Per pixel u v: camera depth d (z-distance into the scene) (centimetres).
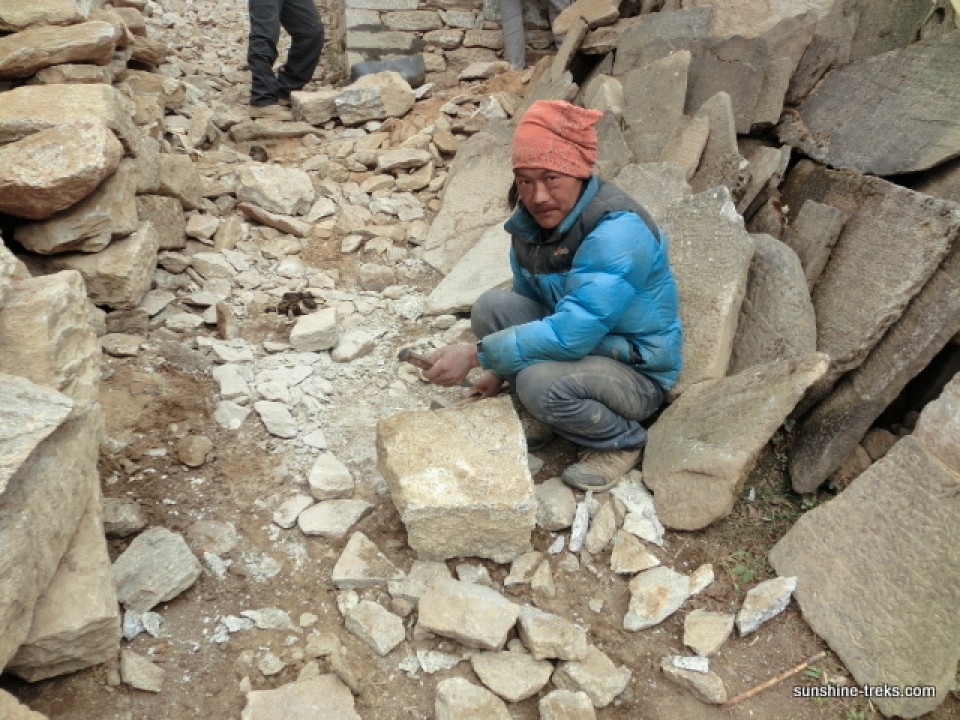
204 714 206
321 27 633
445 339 357
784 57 392
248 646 223
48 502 191
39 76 414
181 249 405
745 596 247
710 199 313
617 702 220
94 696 205
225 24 805
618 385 266
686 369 293
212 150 522
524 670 220
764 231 350
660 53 449
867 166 343
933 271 278
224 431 292
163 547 238
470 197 445
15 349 211
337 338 344
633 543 260
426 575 243
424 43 668
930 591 221
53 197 314
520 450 254
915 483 236
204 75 671
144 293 352
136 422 289
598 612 243
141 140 387
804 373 252
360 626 226
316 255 426
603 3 526
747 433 257
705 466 260
